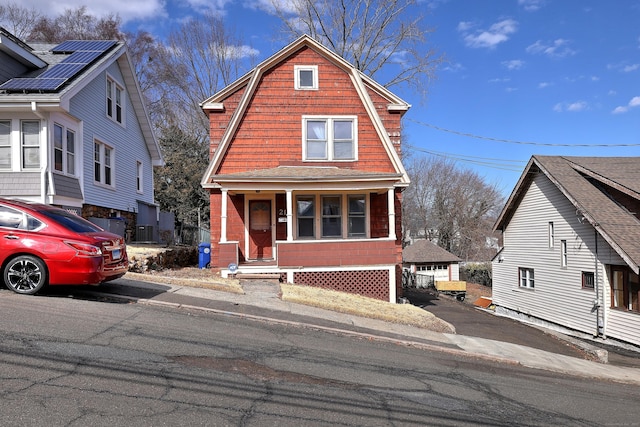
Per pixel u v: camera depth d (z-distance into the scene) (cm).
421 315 1121
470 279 4134
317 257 1338
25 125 1331
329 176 1345
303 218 1518
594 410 575
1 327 585
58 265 757
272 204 1521
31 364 482
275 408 444
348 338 796
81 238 777
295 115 1532
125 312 738
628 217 1599
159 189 3203
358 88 1546
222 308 859
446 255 3669
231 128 1488
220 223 1501
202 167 3328
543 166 1945
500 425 472
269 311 888
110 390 441
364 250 1352
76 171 1492
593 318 1672
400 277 1562
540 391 638
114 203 1806
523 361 845
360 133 1547
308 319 872
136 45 3569
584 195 1719
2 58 1377
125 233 1884
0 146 1324
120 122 1905
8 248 760
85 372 477
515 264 2286
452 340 922
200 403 435
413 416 463
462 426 454
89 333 603
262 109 1522
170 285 1021
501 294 2431
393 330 910
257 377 527
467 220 4912
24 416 373
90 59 1603
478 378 661
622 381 838
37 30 3306
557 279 1914
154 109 3628
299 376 549
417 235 5500
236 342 662
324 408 458
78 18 3547
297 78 1538
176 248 1608
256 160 1509
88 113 1577
